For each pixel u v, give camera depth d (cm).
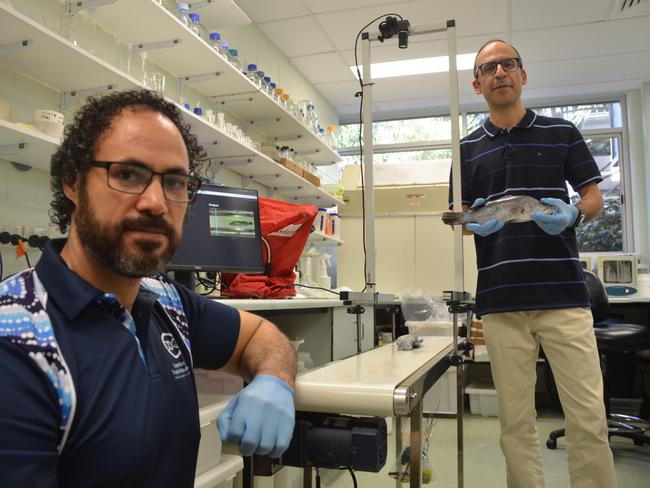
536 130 171
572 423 155
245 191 197
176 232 68
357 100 503
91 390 58
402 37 188
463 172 186
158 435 64
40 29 151
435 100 502
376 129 554
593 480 151
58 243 68
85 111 67
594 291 275
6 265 171
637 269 399
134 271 63
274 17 352
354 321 274
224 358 94
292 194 385
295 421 77
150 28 216
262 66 370
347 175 443
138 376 64
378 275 425
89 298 62
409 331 351
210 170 281
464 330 217
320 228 365
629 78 451
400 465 134
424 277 418
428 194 418
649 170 456
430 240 419
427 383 94
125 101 68
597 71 436
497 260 167
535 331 164
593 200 165
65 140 68
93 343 61
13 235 166
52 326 58
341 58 412
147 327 70
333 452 76
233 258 187
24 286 60
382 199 425
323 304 206
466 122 529
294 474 198
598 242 490
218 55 242
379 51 396
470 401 366
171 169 66
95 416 57
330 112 517
